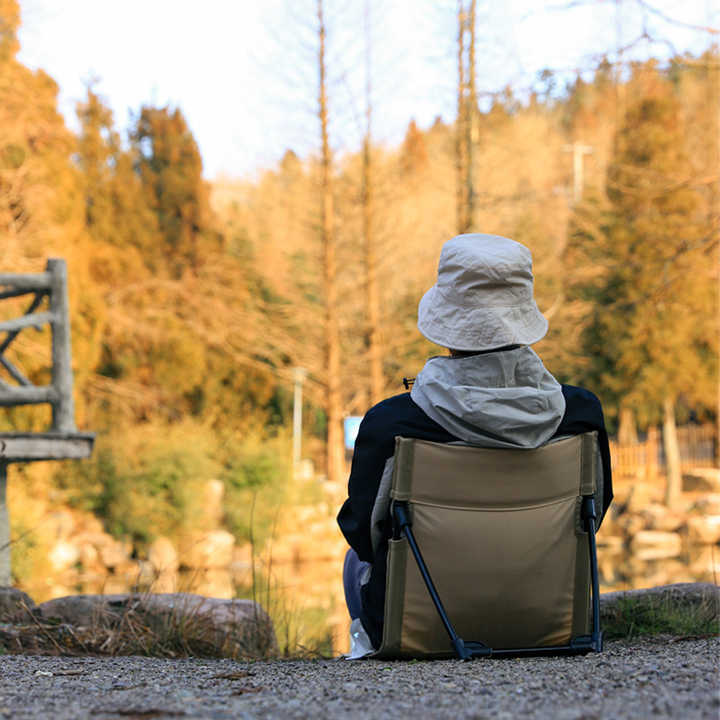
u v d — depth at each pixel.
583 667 2.22
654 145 22.12
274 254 31.23
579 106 22.81
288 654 4.28
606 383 23.94
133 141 31.66
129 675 2.53
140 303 27.30
